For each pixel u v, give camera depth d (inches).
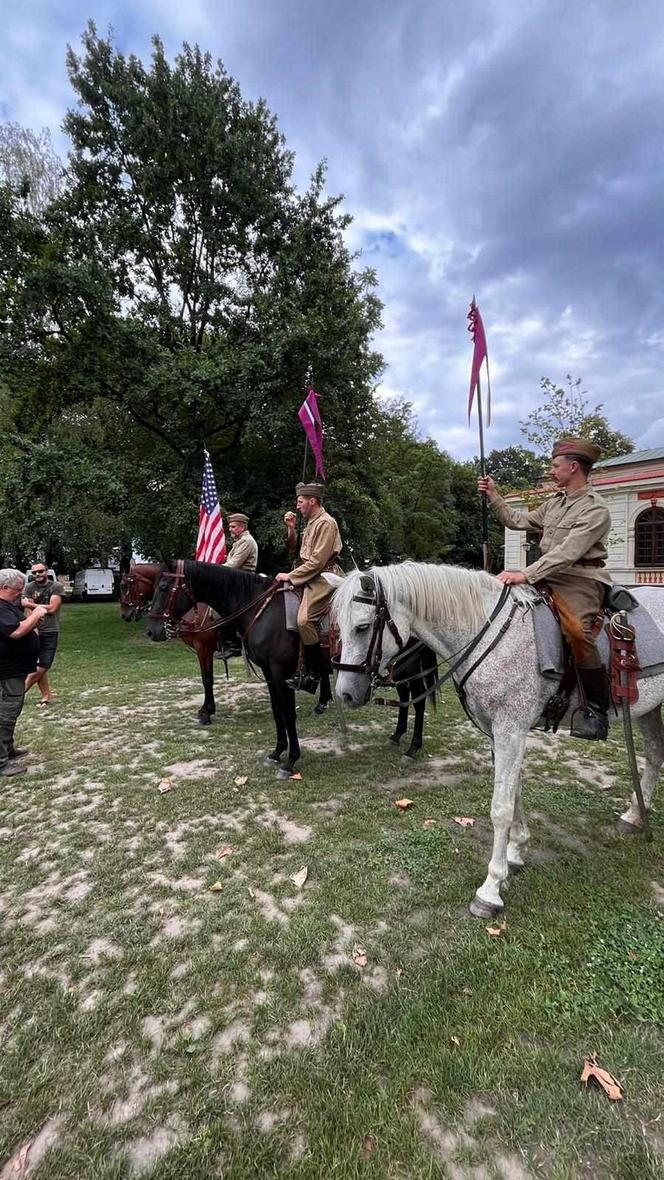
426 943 97.5
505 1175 60.3
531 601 108.2
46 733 225.6
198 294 584.1
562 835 136.1
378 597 113.1
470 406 136.9
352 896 110.9
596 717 108.6
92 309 461.4
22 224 467.2
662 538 694.5
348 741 210.4
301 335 457.7
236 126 540.1
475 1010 81.8
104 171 536.1
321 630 168.7
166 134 510.9
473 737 214.5
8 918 108.0
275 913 106.8
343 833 136.8
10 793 167.5
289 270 527.5
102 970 93.3
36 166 652.1
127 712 258.2
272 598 180.1
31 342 524.1
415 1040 77.0
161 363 465.7
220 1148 64.2
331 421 553.0
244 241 567.5
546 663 103.4
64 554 984.9
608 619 109.7
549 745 203.0
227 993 87.3
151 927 103.3
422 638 116.9
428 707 251.1
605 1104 67.4
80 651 459.2
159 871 122.8
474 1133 64.6
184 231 560.1
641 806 126.4
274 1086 71.3
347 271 577.6
